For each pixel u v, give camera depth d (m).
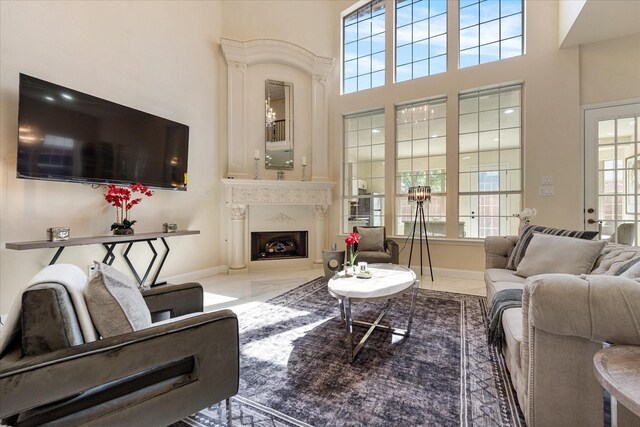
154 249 3.62
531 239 2.54
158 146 3.61
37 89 2.54
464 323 2.55
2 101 2.46
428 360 1.93
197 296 1.81
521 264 2.43
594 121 3.56
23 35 2.58
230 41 4.59
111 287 1.17
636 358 0.91
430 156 4.59
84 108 2.88
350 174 5.24
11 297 2.53
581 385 1.13
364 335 2.29
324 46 5.25
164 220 3.85
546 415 1.18
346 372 1.79
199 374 1.18
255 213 4.84
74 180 2.80
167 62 3.89
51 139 2.63
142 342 1.03
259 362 1.91
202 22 4.41
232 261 4.66
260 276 4.43
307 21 5.21
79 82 2.98
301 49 4.94
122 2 3.37
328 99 5.26
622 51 3.42
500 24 4.13
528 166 3.84
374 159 5.04
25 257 2.62
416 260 4.57
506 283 2.21
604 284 1.08
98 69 3.14
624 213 3.44
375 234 4.39
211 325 1.21
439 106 4.52
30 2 2.62
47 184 2.75
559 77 3.69
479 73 4.12
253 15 4.93
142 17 3.59
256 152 4.69
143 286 3.46
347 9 5.18
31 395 0.85
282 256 5.08
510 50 4.08
